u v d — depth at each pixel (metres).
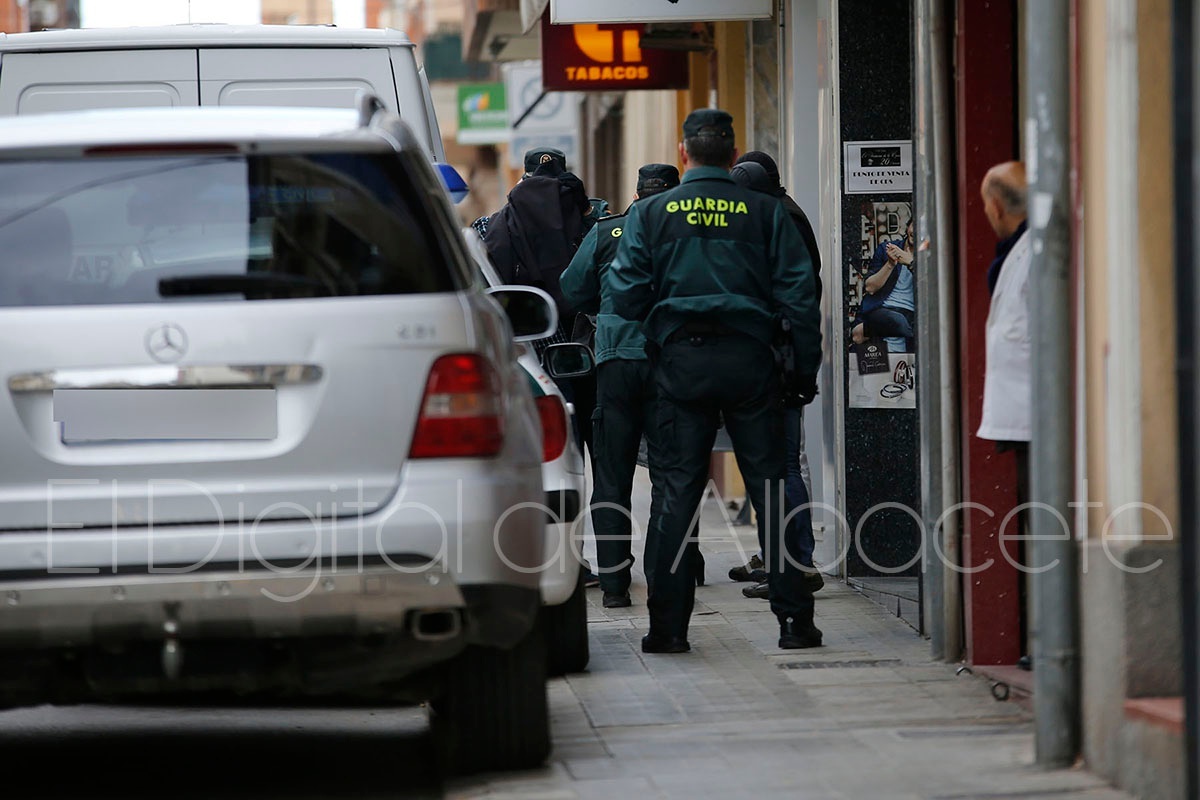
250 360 17.67
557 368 30.59
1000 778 19.05
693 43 54.53
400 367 17.91
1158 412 18.14
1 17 129.88
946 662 25.89
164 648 17.62
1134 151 18.06
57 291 17.75
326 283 18.02
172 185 18.30
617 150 89.62
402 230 18.39
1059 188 19.20
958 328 25.41
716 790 18.88
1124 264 18.11
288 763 21.23
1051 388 19.27
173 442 17.56
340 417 17.73
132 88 31.83
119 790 19.89
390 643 17.88
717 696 23.98
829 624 29.62
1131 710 18.06
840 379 34.44
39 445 17.45
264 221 18.19
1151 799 17.67
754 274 26.12
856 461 34.41
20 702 18.19
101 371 17.55
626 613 31.27
